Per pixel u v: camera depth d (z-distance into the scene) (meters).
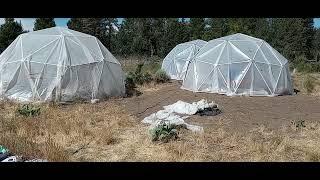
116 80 16.45
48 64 15.12
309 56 47.34
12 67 15.28
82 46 16.17
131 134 10.23
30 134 9.83
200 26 49.94
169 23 51.31
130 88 18.77
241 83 17.02
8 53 16.17
